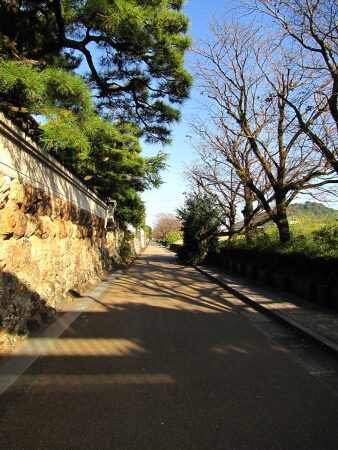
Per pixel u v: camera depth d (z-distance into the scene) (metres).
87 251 14.20
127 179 19.28
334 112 10.11
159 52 9.59
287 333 7.60
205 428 3.76
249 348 6.54
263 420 3.94
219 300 11.59
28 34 9.02
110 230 22.03
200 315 9.27
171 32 9.13
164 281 16.14
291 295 11.62
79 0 7.95
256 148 15.61
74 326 7.82
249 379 5.06
